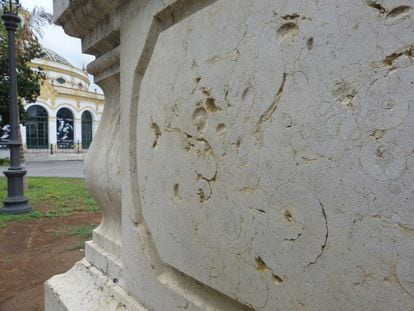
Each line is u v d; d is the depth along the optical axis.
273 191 0.92
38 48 13.20
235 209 1.04
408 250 0.67
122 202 1.68
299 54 0.85
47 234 4.64
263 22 0.94
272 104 0.92
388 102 0.69
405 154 0.67
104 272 1.92
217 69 1.09
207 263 1.16
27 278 3.21
